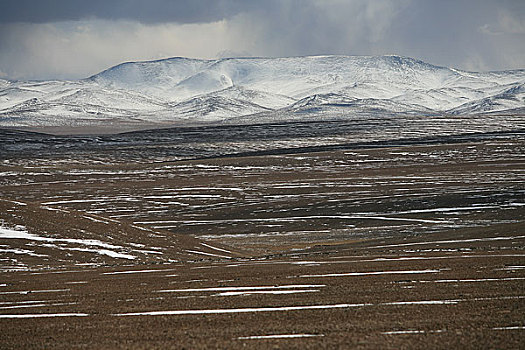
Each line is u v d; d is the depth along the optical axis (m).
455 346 38.62
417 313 48.59
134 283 74.19
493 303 51.16
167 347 40.38
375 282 65.06
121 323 49.88
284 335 42.88
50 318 53.69
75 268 96.44
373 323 45.50
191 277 77.25
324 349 38.66
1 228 116.06
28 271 93.31
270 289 64.19
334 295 58.34
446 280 63.81
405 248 109.19
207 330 45.47
